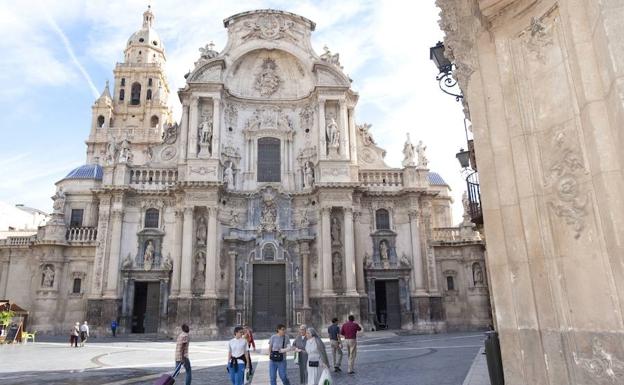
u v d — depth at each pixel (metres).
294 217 41.53
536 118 7.62
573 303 6.76
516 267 7.71
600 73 6.09
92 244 42.28
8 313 35.19
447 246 43.84
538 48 7.64
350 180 40.50
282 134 43.88
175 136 42.94
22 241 43.66
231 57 43.91
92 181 48.97
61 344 32.22
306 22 46.00
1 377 17.14
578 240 6.71
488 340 10.37
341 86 42.66
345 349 26.00
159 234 39.72
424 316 39.09
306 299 38.81
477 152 8.62
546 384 7.09
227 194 40.59
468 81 9.01
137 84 74.19
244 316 38.47
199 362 21.52
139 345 30.84
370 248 41.19
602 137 6.10
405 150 43.53
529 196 7.60
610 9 5.71
